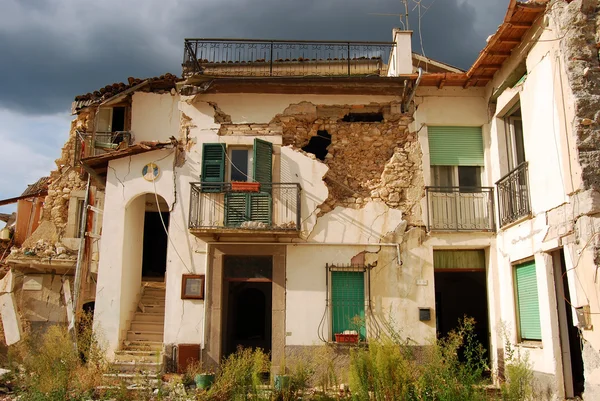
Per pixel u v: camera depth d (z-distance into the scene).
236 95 12.82
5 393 10.30
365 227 12.20
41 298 15.26
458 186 12.03
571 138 8.63
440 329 14.50
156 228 16.28
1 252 18.08
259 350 9.80
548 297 9.28
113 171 12.78
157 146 12.52
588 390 7.95
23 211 18.91
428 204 12.20
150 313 13.11
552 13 9.21
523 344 10.27
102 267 12.38
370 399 7.70
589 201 8.13
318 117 12.84
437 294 14.82
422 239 12.10
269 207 12.05
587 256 8.09
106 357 11.34
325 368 11.27
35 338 14.25
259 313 16.52
